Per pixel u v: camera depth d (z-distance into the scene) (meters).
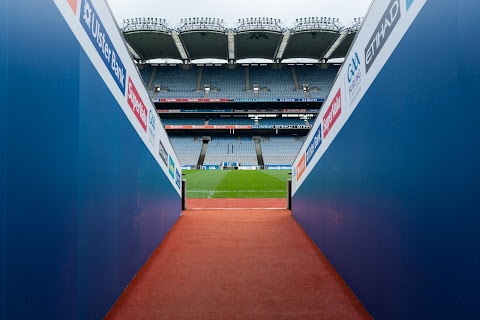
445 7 1.21
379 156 1.89
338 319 2.12
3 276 1.03
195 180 17.64
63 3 1.48
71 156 1.54
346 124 2.63
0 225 1.02
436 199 1.26
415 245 1.44
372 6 2.04
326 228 3.38
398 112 1.62
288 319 2.13
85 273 1.72
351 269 2.51
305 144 4.76
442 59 1.22
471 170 1.04
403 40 1.58
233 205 8.84
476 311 1.02
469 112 1.05
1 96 1.02
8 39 1.06
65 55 1.49
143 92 3.14
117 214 2.31
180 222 5.51
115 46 2.29
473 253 1.04
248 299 2.43
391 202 1.71
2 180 1.03
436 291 1.27
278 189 13.53
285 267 3.15
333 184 3.07
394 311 1.68
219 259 3.40
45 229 1.30
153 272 2.98
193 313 2.21
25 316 1.16
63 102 1.46
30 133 1.19
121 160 2.40
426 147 1.34
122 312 2.19
